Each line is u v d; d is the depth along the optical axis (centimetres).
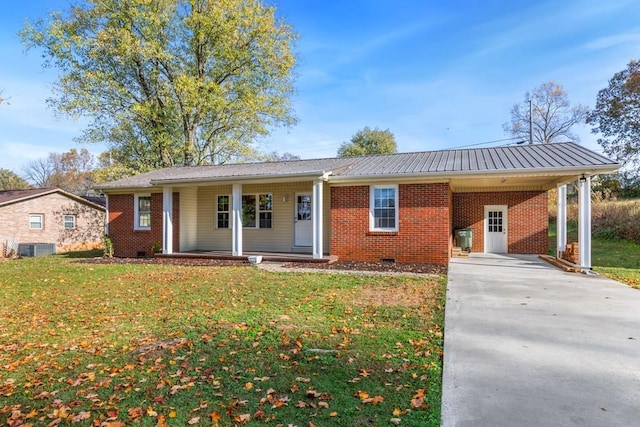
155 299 754
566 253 1181
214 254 1412
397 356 422
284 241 1539
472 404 313
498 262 1269
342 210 1304
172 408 320
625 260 1399
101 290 866
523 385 349
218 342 484
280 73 2466
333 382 359
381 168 1302
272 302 698
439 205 1195
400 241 1237
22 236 2164
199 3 2277
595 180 2644
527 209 1557
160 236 1592
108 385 372
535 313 603
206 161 2572
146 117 2339
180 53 2366
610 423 282
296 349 448
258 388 352
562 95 3781
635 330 513
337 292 771
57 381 388
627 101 2614
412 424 283
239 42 2364
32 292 864
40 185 5172
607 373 375
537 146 1428
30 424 302
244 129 2577
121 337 524
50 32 2041
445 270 1056
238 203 1348
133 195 1642
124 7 2136
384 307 643
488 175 1126
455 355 425
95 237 2559
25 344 512
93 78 2089
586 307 640
